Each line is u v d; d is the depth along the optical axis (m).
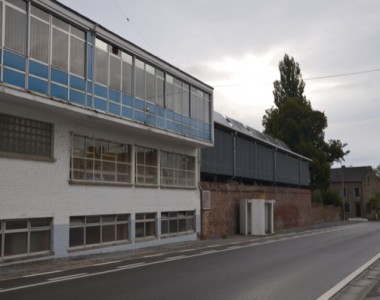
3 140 15.99
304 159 56.66
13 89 15.20
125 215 22.30
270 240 28.16
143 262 16.75
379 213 88.12
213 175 32.88
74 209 18.75
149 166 24.61
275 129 65.94
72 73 18.05
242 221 33.62
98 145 20.73
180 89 26.41
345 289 11.57
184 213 27.70
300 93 71.81
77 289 11.10
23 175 16.47
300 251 20.91
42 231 17.39
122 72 21.28
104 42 20.12
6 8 15.17
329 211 64.88
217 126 32.84
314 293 10.81
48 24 17.00
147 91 23.14
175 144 27.00
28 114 16.84
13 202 15.99
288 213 45.66
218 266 15.50
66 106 17.42
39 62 16.44
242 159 37.12
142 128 22.27
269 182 44.72
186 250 21.61
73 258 17.78
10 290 11.00
